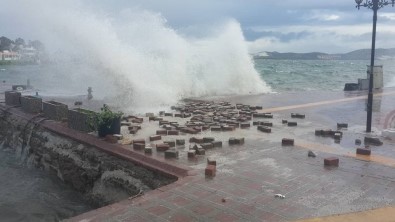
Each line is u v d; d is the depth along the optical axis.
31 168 12.04
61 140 11.35
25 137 13.38
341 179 7.20
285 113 15.35
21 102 15.70
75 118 11.44
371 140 10.25
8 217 8.30
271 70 76.06
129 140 9.98
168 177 7.59
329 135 11.12
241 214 5.65
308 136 10.98
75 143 10.76
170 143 9.55
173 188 6.68
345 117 14.48
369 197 6.32
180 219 5.48
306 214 5.64
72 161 10.34
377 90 25.08
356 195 6.40
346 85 25.75
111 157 9.18
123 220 5.45
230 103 18.16
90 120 10.69
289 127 12.32
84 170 9.77
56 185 10.45
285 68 90.31
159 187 7.29
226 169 7.73
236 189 6.63
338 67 104.00
